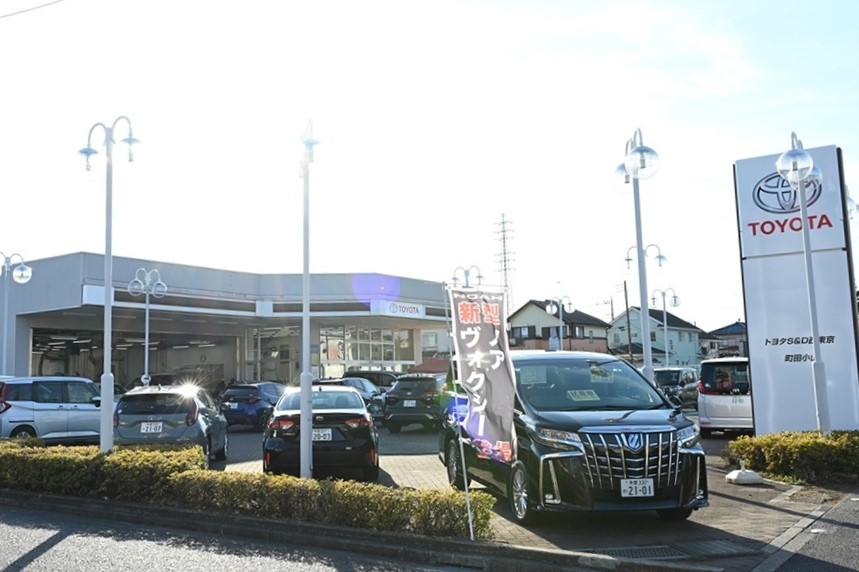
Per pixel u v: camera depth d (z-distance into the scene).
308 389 9.34
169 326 32.44
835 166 12.17
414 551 6.66
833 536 6.93
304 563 6.51
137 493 8.96
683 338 73.69
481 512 6.88
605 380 8.66
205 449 12.12
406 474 11.54
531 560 6.27
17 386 14.76
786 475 10.00
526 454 7.51
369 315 29.94
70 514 8.98
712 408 16.17
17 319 26.59
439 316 33.38
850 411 11.76
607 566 6.00
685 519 7.75
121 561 6.56
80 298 24.22
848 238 12.02
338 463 10.34
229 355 34.28
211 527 7.92
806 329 12.13
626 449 7.14
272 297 29.61
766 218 12.55
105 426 10.47
